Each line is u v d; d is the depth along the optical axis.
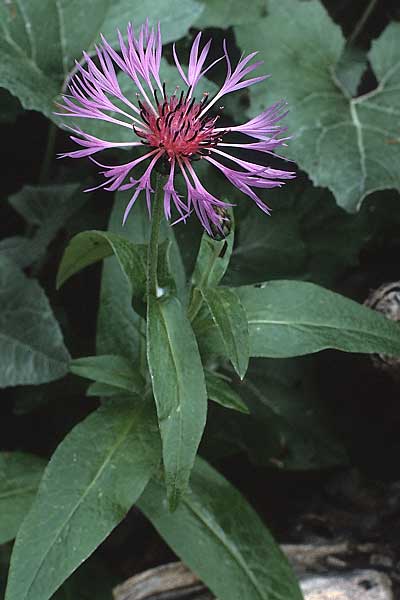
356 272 0.55
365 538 0.51
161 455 0.43
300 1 0.54
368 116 0.52
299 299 0.44
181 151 0.39
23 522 0.42
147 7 0.51
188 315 0.43
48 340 0.49
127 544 0.52
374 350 0.43
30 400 0.52
